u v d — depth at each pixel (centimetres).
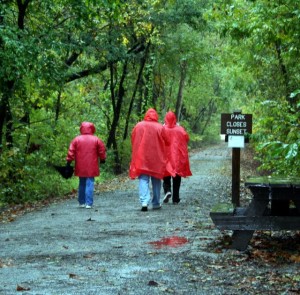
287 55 1405
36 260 834
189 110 7125
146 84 3797
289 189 825
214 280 688
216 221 852
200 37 3784
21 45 1728
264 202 838
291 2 1327
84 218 1316
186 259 816
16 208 1723
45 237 1047
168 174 1555
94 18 2256
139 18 2838
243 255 827
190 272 734
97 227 1159
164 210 1427
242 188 2102
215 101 7700
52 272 750
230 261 794
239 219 845
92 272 746
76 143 1537
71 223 1234
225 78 4931
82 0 1981
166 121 1580
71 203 1712
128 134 4075
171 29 3469
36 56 1809
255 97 3164
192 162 4244
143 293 635
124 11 2595
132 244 949
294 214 873
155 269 755
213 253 852
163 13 3091
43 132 2441
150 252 871
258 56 2261
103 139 3631
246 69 2647
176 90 5953
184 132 1577
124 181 2639
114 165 3434
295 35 1357
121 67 3600
